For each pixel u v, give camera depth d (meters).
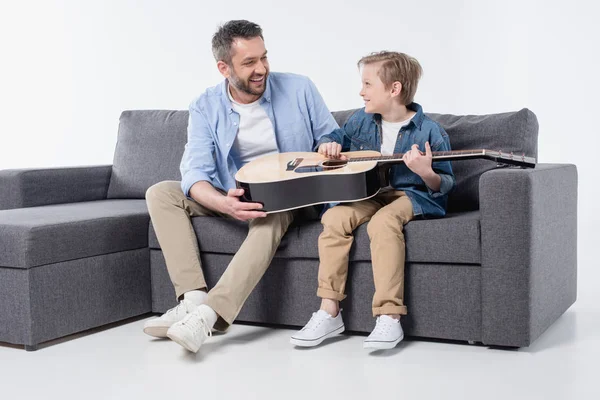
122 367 2.43
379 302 2.47
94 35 5.17
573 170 2.88
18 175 3.43
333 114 3.23
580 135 4.74
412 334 2.57
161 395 2.16
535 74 4.73
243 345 2.63
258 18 4.82
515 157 2.48
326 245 2.58
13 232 2.64
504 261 2.39
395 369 2.31
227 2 4.81
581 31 4.66
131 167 3.70
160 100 4.97
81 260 2.81
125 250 3.00
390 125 2.81
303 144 2.99
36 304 2.65
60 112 5.37
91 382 2.30
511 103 4.74
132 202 3.50
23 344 2.71
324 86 4.74
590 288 3.37
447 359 2.39
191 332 2.48
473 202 2.92
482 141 2.93
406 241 2.53
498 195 2.38
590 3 4.63
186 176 2.83
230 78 2.87
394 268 2.48
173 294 3.04
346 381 2.22
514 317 2.39
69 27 5.25
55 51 5.33
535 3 4.70
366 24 4.66
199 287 2.78
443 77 4.68
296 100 2.99
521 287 2.38
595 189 4.74
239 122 2.95
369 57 2.76
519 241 2.37
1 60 5.55
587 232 4.62
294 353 2.52
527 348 2.49
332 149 2.71
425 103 4.71
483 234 2.41
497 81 4.70
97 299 2.87
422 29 4.66
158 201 2.84
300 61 4.78
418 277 2.54
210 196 2.73
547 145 4.80
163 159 3.62
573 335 2.63
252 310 2.84
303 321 2.75
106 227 2.91
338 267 2.58
